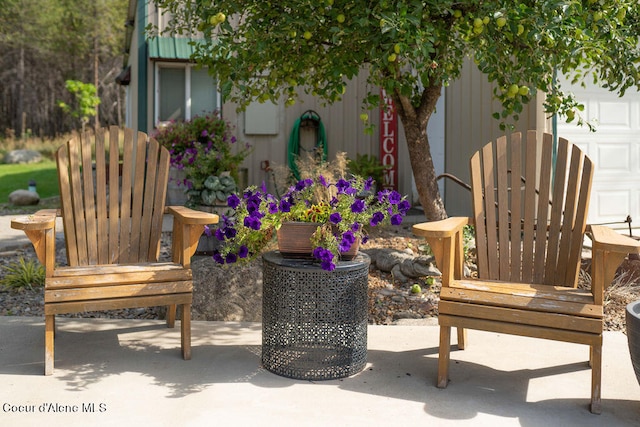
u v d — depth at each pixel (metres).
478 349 3.21
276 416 2.35
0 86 26.19
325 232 2.76
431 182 4.64
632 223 5.96
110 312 3.98
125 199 3.29
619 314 3.83
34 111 26.08
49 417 2.31
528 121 5.97
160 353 3.09
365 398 2.55
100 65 24.89
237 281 3.79
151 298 2.88
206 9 3.31
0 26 21.67
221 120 7.91
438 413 2.40
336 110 9.28
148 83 8.72
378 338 3.38
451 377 2.80
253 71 3.75
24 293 4.53
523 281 3.00
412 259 4.38
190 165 5.50
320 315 2.76
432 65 3.44
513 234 3.05
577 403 2.52
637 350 2.30
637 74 3.52
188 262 2.99
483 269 3.04
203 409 2.40
